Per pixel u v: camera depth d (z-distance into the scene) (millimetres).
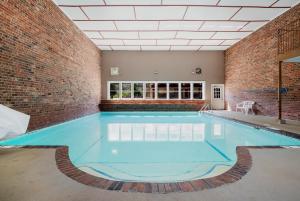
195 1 7188
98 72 13477
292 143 4914
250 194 2051
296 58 6508
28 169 2742
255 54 10195
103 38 11352
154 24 9266
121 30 10062
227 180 2387
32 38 5863
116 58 14125
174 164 3643
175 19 8711
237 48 12203
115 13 8133
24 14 5477
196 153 4395
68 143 5371
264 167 2799
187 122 9570
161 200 1946
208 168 3447
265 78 9383
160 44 12609
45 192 2096
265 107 9445
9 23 4891
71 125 8555
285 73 8047
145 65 14164
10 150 3691
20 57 5316
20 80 5324
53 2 7145
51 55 7020
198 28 9805
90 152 4461
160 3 7312
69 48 8625
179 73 14203
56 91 7402
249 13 8148
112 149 4734
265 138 5988
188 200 1946
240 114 10625
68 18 8477
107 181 2377
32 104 5875
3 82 4707
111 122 9578
